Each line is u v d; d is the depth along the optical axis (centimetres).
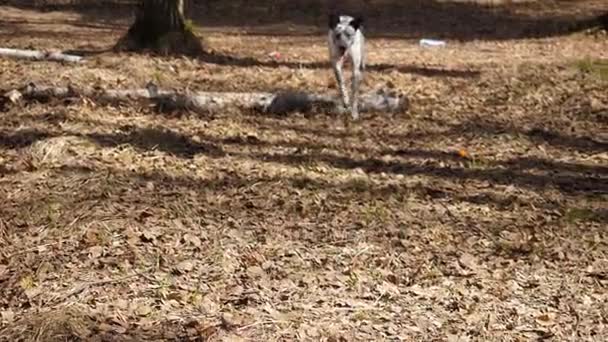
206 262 828
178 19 1983
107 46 2159
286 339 695
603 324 757
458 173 1182
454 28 2814
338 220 969
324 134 1341
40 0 3028
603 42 2516
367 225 959
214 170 1120
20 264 807
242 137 1294
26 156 1116
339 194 1056
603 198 1114
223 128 1331
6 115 1315
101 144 1180
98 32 2514
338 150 1258
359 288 796
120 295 749
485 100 1616
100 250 830
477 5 3173
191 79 1694
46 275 784
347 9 3055
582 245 944
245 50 2158
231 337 688
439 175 1170
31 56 1802
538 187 1144
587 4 3212
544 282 841
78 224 890
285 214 979
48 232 874
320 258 858
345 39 1412
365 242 909
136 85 1587
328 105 1449
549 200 1096
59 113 1317
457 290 806
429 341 708
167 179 1067
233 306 745
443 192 1094
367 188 1087
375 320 739
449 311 766
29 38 2284
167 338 679
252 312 735
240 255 848
